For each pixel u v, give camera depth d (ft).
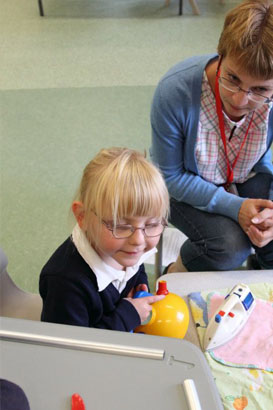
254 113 4.13
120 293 3.48
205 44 11.05
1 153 7.97
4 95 9.41
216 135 4.31
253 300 3.68
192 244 4.75
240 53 3.39
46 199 7.04
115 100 9.21
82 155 7.88
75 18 12.55
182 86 4.12
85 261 3.12
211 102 4.12
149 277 5.85
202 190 4.50
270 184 4.82
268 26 3.32
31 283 5.79
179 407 1.97
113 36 11.57
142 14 12.72
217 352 3.42
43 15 12.67
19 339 2.23
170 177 4.59
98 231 2.95
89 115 8.82
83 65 10.37
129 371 2.10
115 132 8.38
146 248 3.08
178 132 4.30
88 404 1.98
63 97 9.34
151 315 3.38
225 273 4.17
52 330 2.26
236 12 3.50
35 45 11.21
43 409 1.97
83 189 3.02
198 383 2.04
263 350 3.40
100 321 3.30
